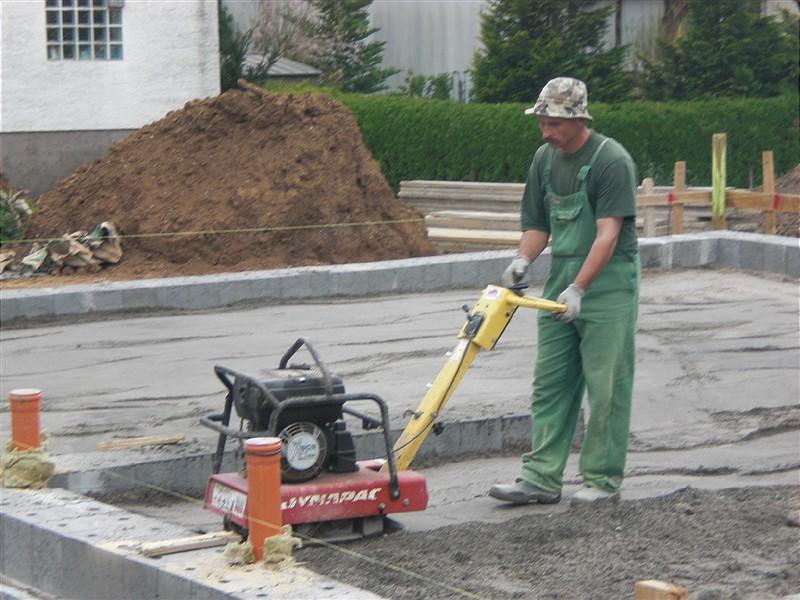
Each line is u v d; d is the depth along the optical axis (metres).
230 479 7.82
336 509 7.83
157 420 11.59
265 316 17.00
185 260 21.06
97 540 7.35
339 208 21.91
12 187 23.78
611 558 7.67
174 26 25.92
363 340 15.40
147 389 12.95
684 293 18.28
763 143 29.70
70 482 9.27
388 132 28.53
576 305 8.44
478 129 28.08
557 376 9.12
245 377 7.87
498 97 31.16
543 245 9.26
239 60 30.59
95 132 25.39
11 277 20.47
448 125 28.30
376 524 8.12
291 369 8.14
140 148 22.73
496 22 32.25
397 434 10.53
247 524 7.44
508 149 27.94
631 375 9.05
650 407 12.27
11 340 15.59
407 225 22.42
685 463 10.42
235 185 21.75
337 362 14.21
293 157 21.98
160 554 7.04
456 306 17.64
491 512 9.05
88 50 25.20
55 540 7.53
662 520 8.49
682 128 29.08
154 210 21.61
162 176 22.16
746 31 31.64
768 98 30.62
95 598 7.24
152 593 6.82
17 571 7.88
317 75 36.38
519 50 30.94
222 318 16.91
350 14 36.97
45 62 24.70
